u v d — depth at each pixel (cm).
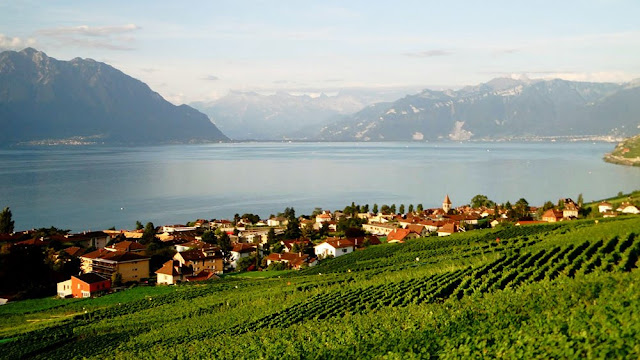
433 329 2916
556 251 6244
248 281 9600
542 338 2048
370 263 9588
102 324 6912
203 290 8750
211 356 4031
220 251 12344
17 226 17025
